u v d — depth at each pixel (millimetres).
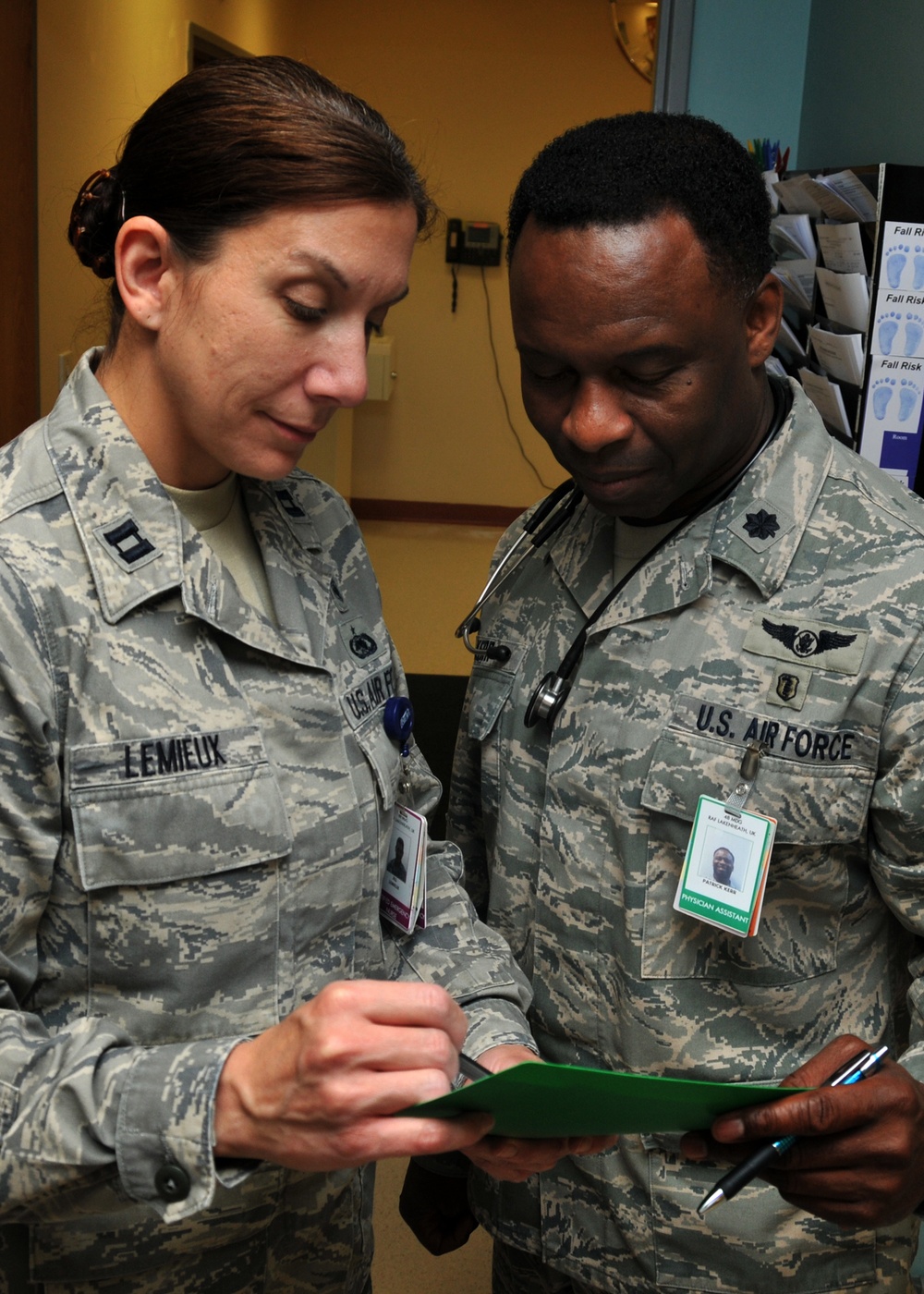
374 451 7156
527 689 1225
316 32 6734
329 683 1001
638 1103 728
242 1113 746
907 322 1472
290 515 1079
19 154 3350
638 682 1108
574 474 1065
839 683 1025
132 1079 768
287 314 832
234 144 803
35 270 3479
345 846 995
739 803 1036
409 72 6746
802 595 1059
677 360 959
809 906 1072
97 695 869
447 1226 1449
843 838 1036
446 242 6824
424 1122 722
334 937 1009
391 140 861
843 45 1974
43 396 3609
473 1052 1012
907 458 1518
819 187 1604
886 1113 817
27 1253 936
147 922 885
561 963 1174
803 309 1765
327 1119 709
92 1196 802
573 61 6699
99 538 886
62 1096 772
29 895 848
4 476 893
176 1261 967
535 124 6773
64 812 866
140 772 875
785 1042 1090
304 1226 1055
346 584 1113
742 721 1050
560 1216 1188
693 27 2158
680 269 933
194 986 911
